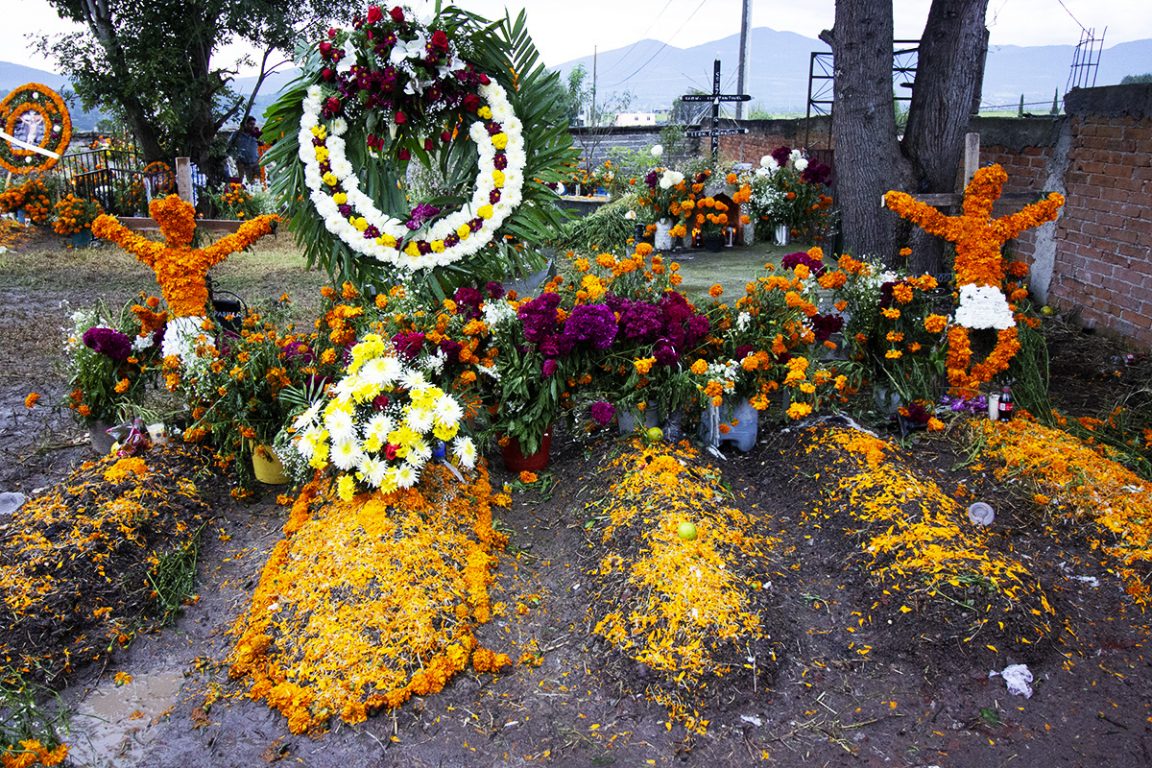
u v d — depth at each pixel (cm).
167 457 462
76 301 915
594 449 491
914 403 491
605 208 1095
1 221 1289
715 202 910
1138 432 508
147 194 1342
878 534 392
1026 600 346
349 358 446
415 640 328
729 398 481
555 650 344
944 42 759
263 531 436
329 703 307
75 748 295
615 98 2156
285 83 548
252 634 341
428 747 293
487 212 550
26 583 353
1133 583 370
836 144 789
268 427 470
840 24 753
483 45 547
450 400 411
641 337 467
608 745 295
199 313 504
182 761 289
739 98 1622
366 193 568
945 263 810
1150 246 656
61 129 1354
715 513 411
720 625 333
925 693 315
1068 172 757
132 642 351
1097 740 292
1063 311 771
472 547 396
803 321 497
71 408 511
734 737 296
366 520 384
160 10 1387
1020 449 460
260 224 523
